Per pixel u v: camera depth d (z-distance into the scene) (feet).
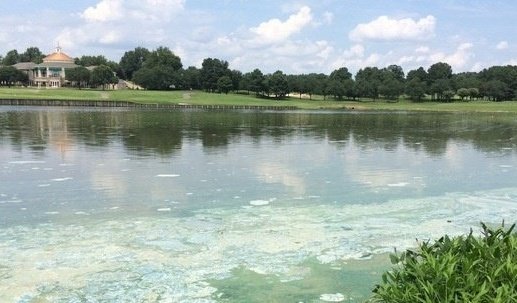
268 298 19.74
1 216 31.83
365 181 45.03
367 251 25.49
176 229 29.27
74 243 26.50
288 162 56.54
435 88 430.20
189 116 167.63
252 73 433.89
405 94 449.89
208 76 480.64
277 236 28.02
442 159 60.64
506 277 12.26
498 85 425.69
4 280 21.48
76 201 36.11
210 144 75.00
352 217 32.37
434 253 14.02
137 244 26.43
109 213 32.81
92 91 401.70
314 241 27.12
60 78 513.45
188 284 21.13
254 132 100.17
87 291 20.40
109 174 47.26
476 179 46.57
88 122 123.75
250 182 44.01
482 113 236.84
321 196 38.50
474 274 12.46
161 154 62.34
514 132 106.22
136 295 20.03
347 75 520.83
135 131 97.19
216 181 44.32
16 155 59.82
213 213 33.12
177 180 44.60
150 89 482.69
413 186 42.80
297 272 22.50
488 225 30.50
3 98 252.21
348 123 139.03
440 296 11.75
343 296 19.92
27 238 27.32
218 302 19.39
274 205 35.47
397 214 33.24
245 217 32.14
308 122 142.41
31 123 116.78
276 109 279.90
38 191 39.42
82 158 57.82
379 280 21.52
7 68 493.36
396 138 89.40
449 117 186.50
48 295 20.01
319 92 442.09
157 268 22.97
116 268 22.94
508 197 38.68
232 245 26.37
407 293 12.12
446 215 33.04
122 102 262.88
